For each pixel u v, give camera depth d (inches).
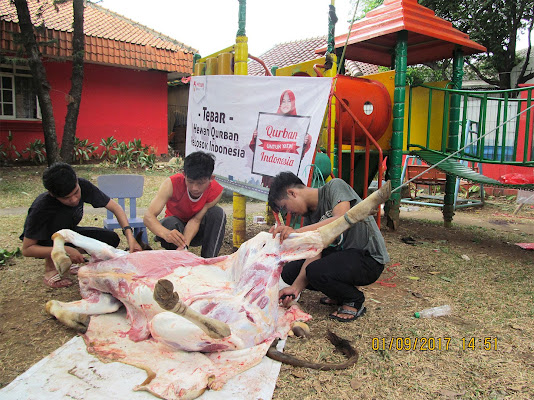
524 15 629.6
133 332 106.7
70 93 449.4
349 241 127.6
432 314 135.1
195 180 137.5
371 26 246.7
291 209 126.3
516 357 109.3
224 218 166.1
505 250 226.1
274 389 92.0
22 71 509.0
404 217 328.8
